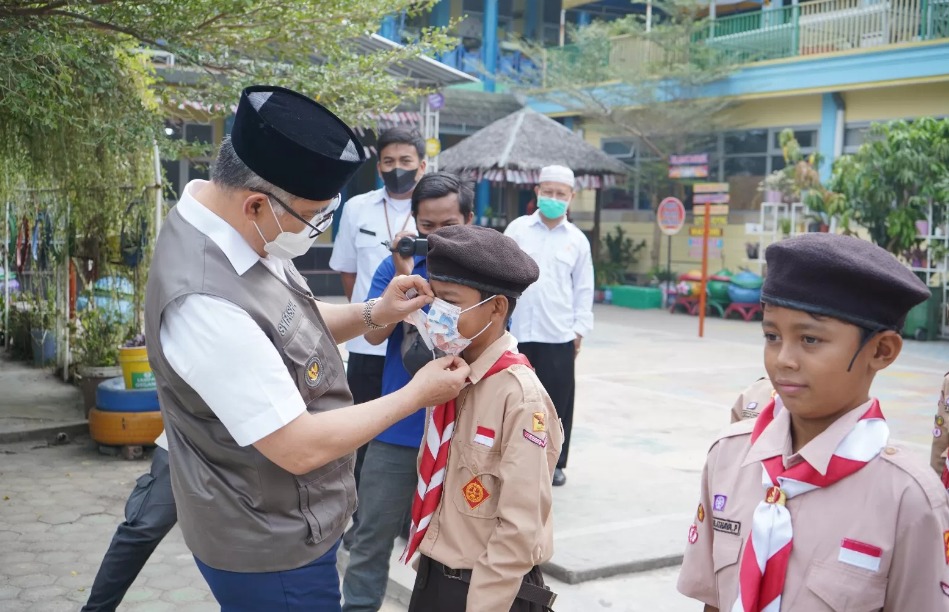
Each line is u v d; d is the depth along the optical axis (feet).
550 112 70.03
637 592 13.83
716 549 6.06
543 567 14.44
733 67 58.29
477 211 71.92
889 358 5.60
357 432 7.18
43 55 16.61
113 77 18.26
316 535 7.54
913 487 5.42
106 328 23.52
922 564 5.37
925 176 44.27
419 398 7.52
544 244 18.26
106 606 11.19
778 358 5.63
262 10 18.01
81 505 17.42
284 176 6.97
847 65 53.88
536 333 18.06
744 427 6.28
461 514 7.91
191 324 6.93
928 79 50.47
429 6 20.36
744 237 61.21
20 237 29.27
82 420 22.72
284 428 6.93
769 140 60.34
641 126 61.98
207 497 7.32
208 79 19.45
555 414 8.11
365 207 16.14
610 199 70.18
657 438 23.40
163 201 23.07
